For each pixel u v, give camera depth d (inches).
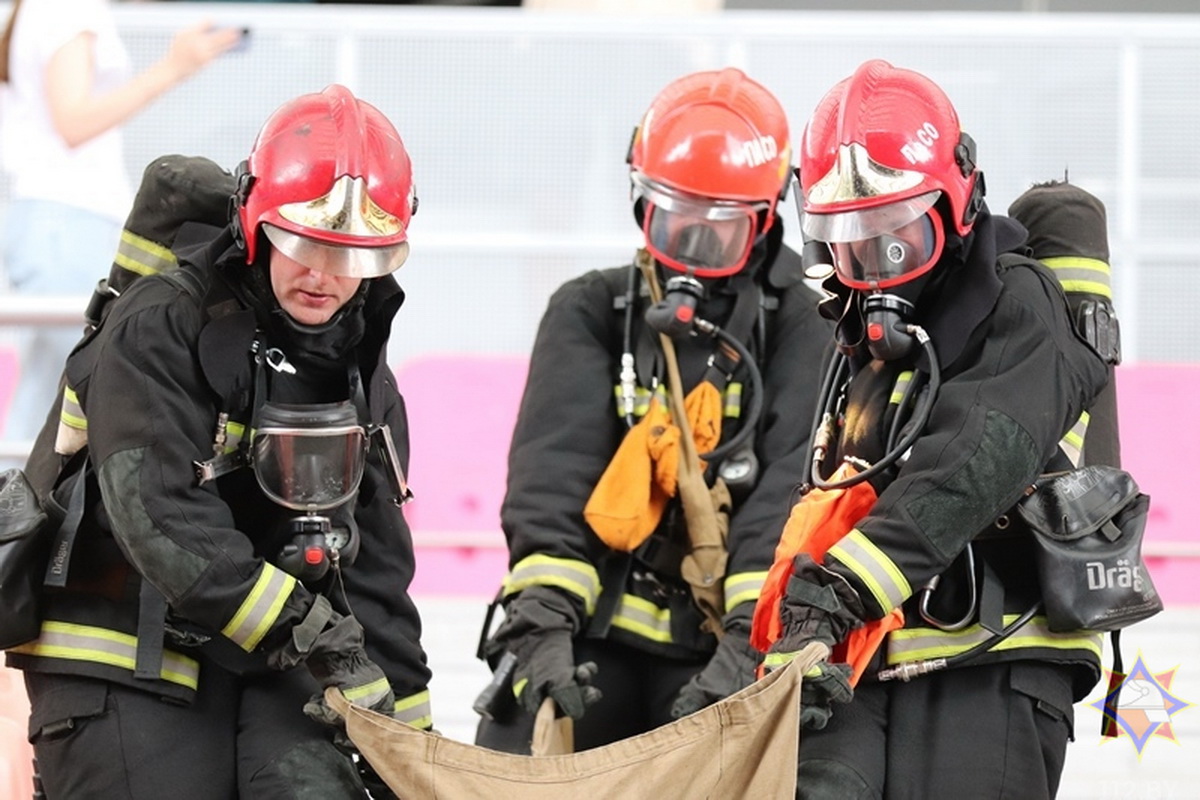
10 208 905.5
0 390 1051.3
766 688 499.8
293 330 527.8
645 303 652.1
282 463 517.7
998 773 516.4
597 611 633.6
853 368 555.2
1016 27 1039.0
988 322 521.7
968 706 524.7
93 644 525.3
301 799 520.4
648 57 1031.6
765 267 652.7
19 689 612.1
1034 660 526.3
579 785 505.0
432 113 1034.1
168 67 885.2
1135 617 518.0
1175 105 1046.4
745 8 1443.2
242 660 536.1
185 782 526.0
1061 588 514.0
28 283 900.6
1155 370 1019.3
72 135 871.1
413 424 1001.5
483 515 994.1
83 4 884.6
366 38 1030.4
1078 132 1048.2
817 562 525.0
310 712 517.3
